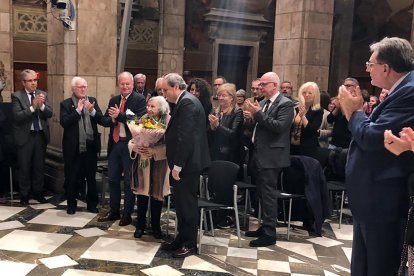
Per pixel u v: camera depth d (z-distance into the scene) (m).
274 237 4.71
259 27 12.13
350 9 11.98
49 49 6.81
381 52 2.36
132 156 4.61
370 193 2.42
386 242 2.44
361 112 2.50
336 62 12.30
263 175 4.61
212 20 11.41
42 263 4.02
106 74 6.64
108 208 5.82
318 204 5.05
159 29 10.77
